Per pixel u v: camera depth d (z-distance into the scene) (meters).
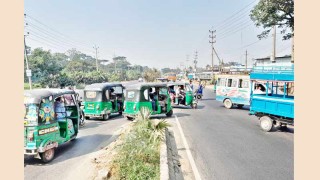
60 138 9.44
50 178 7.21
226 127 14.05
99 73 67.31
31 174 7.52
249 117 17.53
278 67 13.50
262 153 9.33
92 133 12.85
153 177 6.59
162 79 47.50
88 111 16.53
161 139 9.71
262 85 19.05
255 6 28.23
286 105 12.34
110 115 18.81
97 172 7.11
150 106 16.12
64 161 8.64
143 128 10.17
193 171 7.58
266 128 13.11
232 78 22.12
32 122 8.14
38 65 55.25
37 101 8.29
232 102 22.06
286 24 28.34
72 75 56.38
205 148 9.91
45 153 8.42
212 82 64.62
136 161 7.35
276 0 25.77
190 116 17.80
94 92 16.50
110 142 11.01
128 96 16.19
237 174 7.39
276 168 7.86
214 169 7.75
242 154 9.20
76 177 7.16
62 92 9.91
